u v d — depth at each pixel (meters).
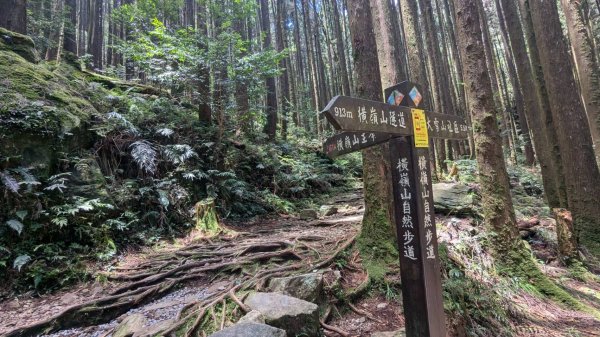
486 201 4.92
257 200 8.47
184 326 3.04
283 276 3.96
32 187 4.45
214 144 8.09
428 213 2.38
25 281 3.93
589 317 4.03
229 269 4.46
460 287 3.70
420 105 2.59
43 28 11.03
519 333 3.63
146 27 9.95
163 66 9.12
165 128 7.05
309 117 18.95
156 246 5.53
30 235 4.29
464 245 4.85
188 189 6.87
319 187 11.41
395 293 3.79
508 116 19.05
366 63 4.49
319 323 3.11
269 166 9.88
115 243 5.12
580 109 5.79
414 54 8.16
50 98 5.66
